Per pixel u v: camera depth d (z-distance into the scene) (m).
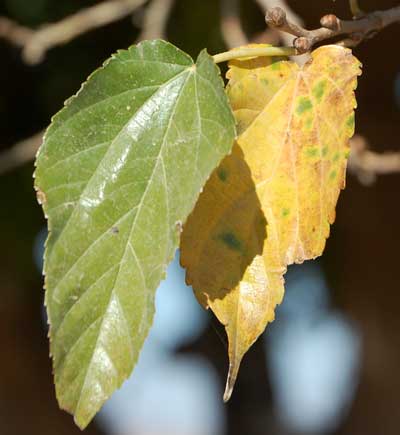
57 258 0.51
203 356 1.40
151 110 0.52
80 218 0.51
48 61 1.05
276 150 0.53
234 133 0.50
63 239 0.51
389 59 1.03
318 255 0.52
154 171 0.51
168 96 0.52
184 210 0.50
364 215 1.19
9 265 1.10
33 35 0.91
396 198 1.18
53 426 1.23
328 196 0.52
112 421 1.51
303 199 0.52
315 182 0.52
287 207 0.52
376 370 1.27
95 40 1.05
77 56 1.05
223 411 1.44
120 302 0.51
